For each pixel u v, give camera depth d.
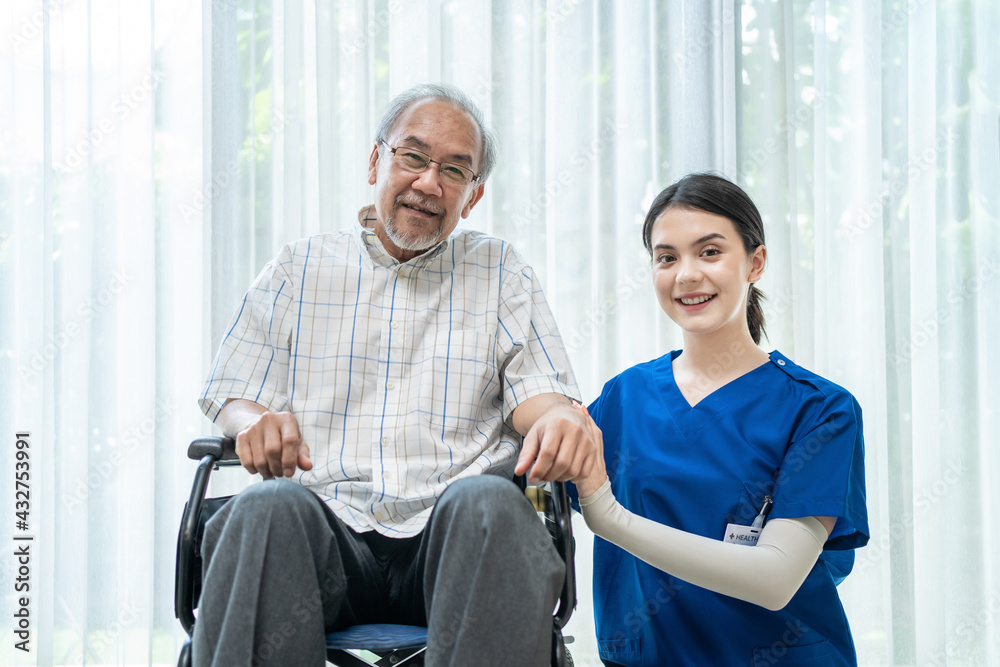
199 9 1.99
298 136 1.94
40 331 1.93
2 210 1.92
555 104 2.04
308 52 2.00
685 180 1.44
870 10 2.05
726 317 1.36
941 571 1.98
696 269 1.36
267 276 1.38
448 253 1.41
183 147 1.97
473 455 1.28
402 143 1.32
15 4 1.95
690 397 1.40
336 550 1.06
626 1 2.08
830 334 2.04
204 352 1.89
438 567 0.98
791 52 2.05
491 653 0.92
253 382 1.31
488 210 1.99
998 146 2.06
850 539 1.30
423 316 1.34
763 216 2.02
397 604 1.20
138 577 1.91
